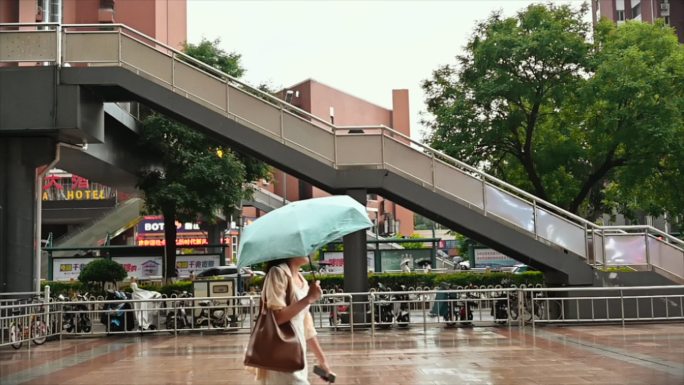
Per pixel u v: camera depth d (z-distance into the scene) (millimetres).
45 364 11672
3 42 16312
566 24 23938
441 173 16406
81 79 16234
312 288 4738
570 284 16297
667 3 51250
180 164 26656
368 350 12312
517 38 22656
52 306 16141
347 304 15883
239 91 16438
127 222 40000
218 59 28156
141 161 26062
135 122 24094
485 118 24125
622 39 24453
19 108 16109
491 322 16750
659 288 15742
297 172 16359
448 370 9750
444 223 16656
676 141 22531
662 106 22172
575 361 10383
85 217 48156
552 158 24828
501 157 25766
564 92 23000
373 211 60562
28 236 16516
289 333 4742
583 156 24656
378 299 16516
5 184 16531
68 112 16094
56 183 48219
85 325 17188
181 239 44812
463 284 24172
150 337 16172
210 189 26922
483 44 23219
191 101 16344
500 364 10227
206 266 32156
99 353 13141
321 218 4977
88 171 24016
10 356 12969
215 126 16344
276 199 49406
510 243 16266
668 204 26438
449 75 25547
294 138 16359
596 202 29094
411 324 16938
